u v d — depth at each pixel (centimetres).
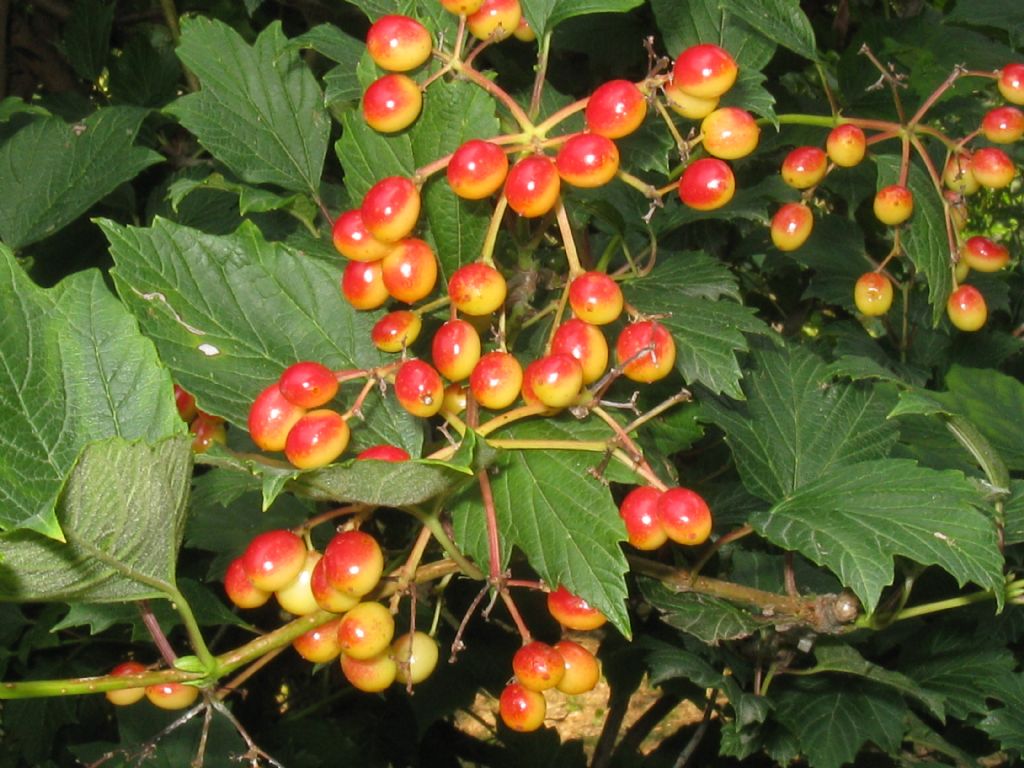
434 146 18
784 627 24
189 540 30
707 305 22
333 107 24
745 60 27
